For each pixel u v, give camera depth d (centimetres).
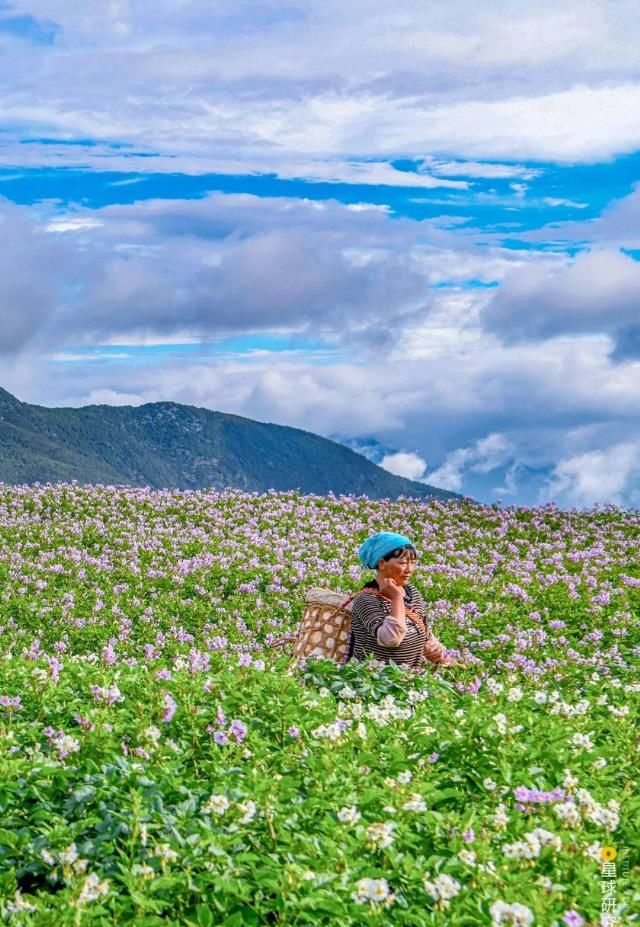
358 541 3073
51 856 643
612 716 1067
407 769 809
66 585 2562
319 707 952
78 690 1015
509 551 2998
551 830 702
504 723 901
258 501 3562
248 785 750
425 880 612
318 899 579
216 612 2386
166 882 602
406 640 1187
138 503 3466
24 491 3547
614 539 3133
